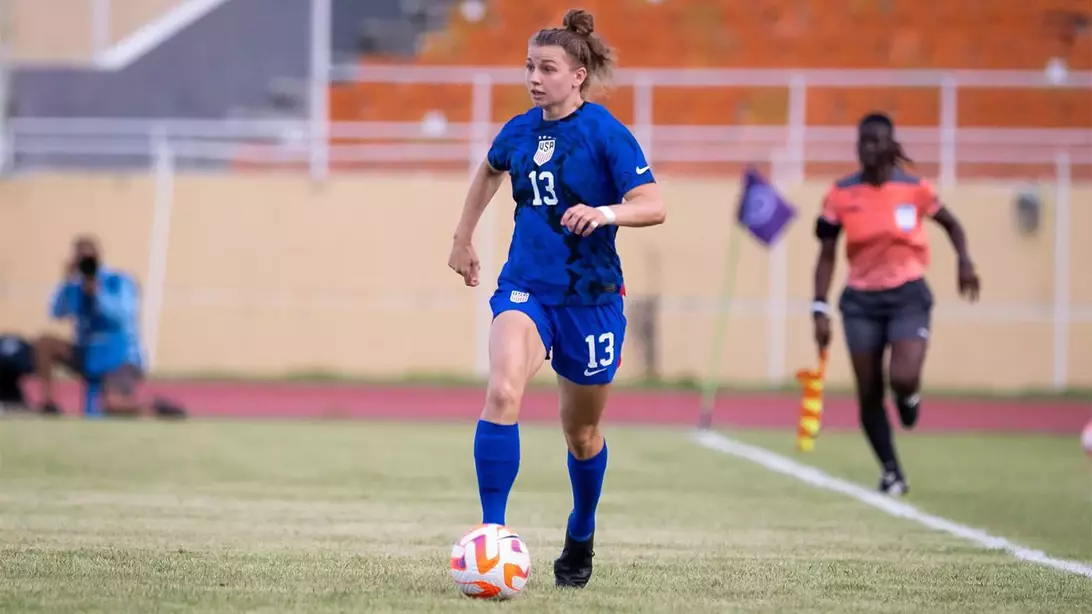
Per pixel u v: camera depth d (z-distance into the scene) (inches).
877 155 1320.1
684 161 2783.0
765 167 2743.6
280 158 2869.1
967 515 1159.6
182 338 2711.6
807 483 1387.8
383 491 1262.3
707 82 2733.8
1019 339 2652.6
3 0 2839.6
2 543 884.0
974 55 3031.5
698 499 1242.0
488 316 2696.9
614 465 1536.7
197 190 2721.5
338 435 1840.6
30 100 3053.6
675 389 2588.6
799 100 2780.5
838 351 2652.6
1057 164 2753.4
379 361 2709.2
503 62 3053.6
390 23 3127.5
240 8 3122.5
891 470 1320.1
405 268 2709.2
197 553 855.1
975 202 2659.9
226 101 3085.6
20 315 2721.5
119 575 762.2
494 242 2696.9
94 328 2095.2
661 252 2669.8
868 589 771.4
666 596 730.2
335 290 2711.6
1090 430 1380.4
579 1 3117.6
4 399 2140.7
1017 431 2118.6
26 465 1416.1
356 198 2719.0
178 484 1288.1
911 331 1312.7
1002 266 2652.6
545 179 714.2
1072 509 1209.4
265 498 1195.3
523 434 1913.1
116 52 2987.2
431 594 714.8
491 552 697.0
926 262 1341.0
